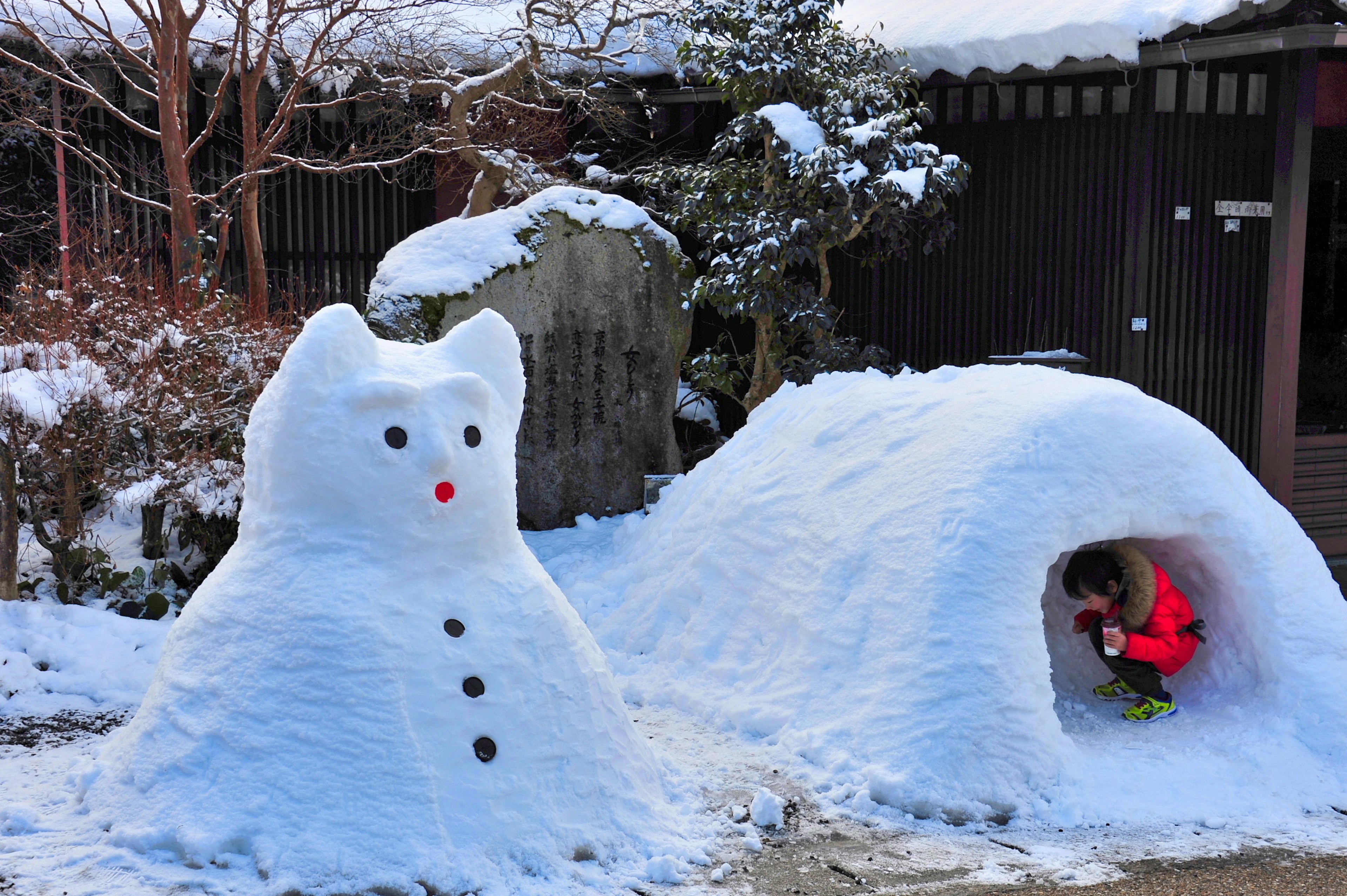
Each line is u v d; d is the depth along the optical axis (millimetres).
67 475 6512
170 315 7402
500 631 3689
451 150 9844
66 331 7027
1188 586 5227
